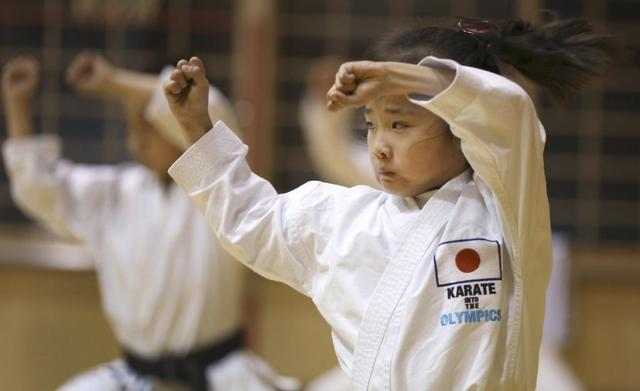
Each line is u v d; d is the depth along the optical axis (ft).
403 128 16.42
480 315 16.38
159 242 34.06
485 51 17.13
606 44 17.47
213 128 17.65
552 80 17.33
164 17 51.37
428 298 16.56
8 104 34.17
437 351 16.30
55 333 50.21
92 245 34.96
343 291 17.04
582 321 49.67
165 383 33.73
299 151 51.75
